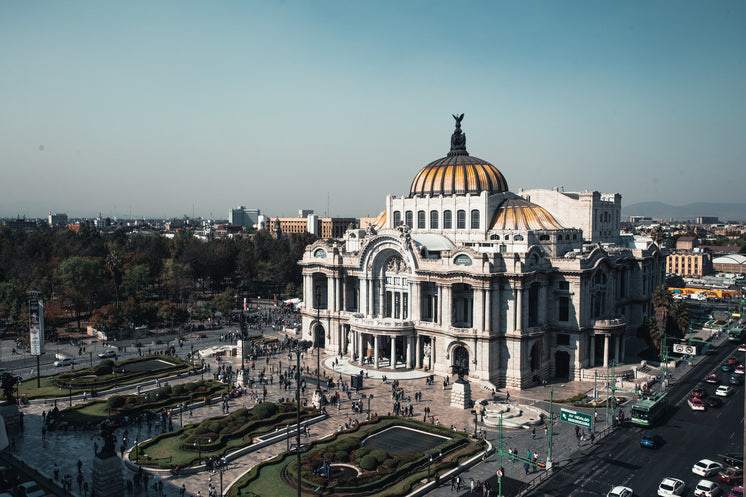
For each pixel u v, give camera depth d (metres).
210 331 160.88
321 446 76.69
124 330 151.62
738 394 101.81
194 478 68.19
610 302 124.38
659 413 88.69
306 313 141.12
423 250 121.38
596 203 142.38
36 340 105.62
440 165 140.75
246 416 87.31
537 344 113.25
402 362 122.94
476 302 109.75
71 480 64.75
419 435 81.94
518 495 63.09
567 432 83.94
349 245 148.75
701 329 161.12
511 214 126.69
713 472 68.06
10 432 82.38
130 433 82.75
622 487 62.38
